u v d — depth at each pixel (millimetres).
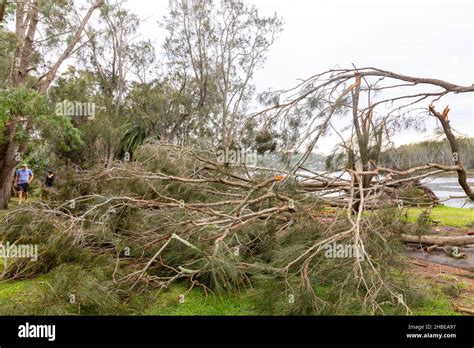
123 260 4887
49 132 9391
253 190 5676
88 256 4578
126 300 3826
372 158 6129
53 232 5090
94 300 3504
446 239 6035
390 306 3758
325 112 5809
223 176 6742
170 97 15633
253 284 4500
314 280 3986
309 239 4938
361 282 3799
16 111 9125
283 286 3824
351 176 5438
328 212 5922
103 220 5293
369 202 6047
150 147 6941
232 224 5004
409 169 5973
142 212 5621
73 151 13047
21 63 11742
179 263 4617
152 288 4266
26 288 4258
